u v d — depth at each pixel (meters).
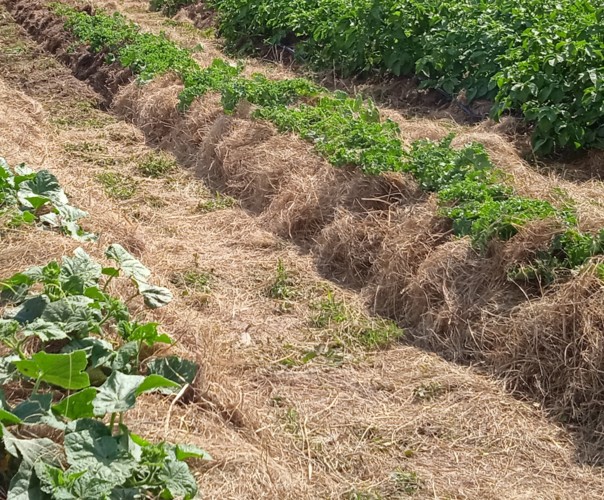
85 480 3.35
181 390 4.50
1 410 3.61
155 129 9.54
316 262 6.65
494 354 5.21
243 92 8.72
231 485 3.83
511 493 4.21
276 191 7.52
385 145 7.12
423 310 5.75
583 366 4.82
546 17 9.17
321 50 11.38
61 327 4.48
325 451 4.50
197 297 6.02
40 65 11.88
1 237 5.72
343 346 5.54
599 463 4.43
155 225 7.33
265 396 4.99
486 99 9.36
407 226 6.26
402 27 10.05
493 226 5.67
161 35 12.01
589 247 5.30
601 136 7.84
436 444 4.59
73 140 9.37
